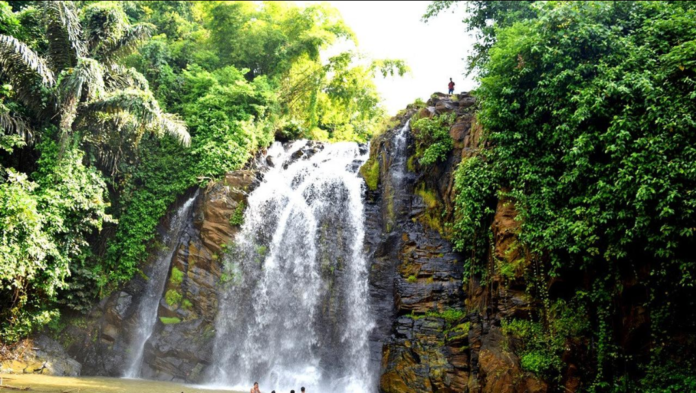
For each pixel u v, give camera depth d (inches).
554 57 598.2
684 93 487.2
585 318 511.5
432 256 726.5
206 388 706.2
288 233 892.6
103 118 815.7
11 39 683.4
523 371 510.0
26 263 639.1
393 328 698.8
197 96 1042.1
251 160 979.3
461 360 608.7
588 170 527.8
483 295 627.5
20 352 689.0
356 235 846.5
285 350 785.6
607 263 504.1
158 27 1295.5
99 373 775.1
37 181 723.4
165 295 829.2
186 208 916.6
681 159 450.6
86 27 840.3
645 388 451.2
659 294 459.8
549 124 596.7
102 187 833.5
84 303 799.7
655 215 454.6
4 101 781.9
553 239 531.2
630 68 547.2
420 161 809.5
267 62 1238.3
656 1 618.8
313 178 954.7
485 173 642.2
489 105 633.6
